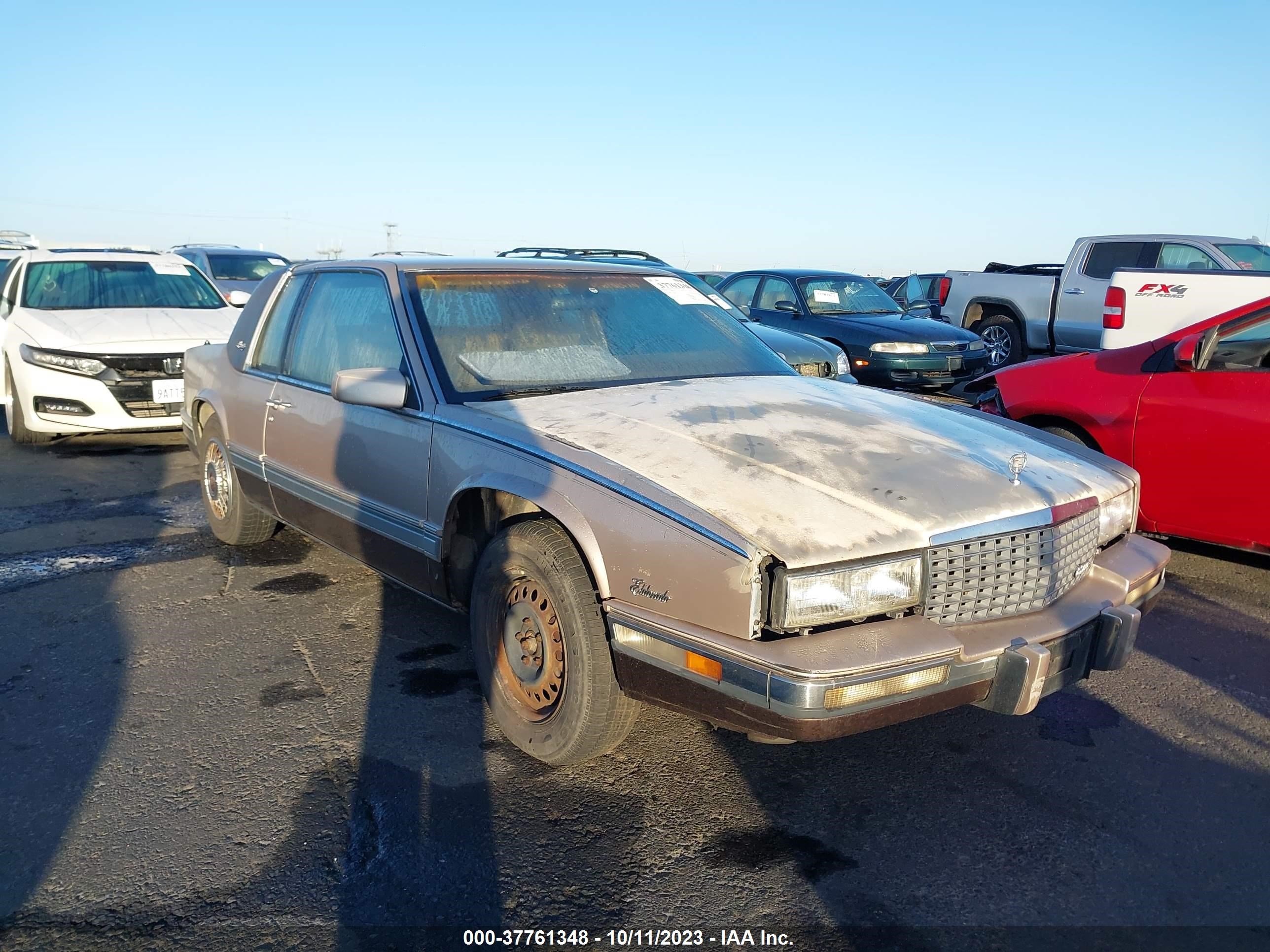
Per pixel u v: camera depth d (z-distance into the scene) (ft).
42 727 10.78
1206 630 13.99
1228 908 7.95
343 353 13.23
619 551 8.63
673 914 7.81
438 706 11.39
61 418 25.11
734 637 7.89
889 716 7.91
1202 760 10.34
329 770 9.93
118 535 18.39
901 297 50.31
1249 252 36.32
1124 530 10.71
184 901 7.89
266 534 17.22
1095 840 8.87
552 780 9.80
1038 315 42.34
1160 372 16.61
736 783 9.78
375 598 15.01
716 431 9.80
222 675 12.20
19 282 28.53
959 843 8.82
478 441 10.32
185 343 25.88
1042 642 8.60
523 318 12.51
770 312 37.50
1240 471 15.30
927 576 8.33
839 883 8.22
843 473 8.96
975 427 11.14
